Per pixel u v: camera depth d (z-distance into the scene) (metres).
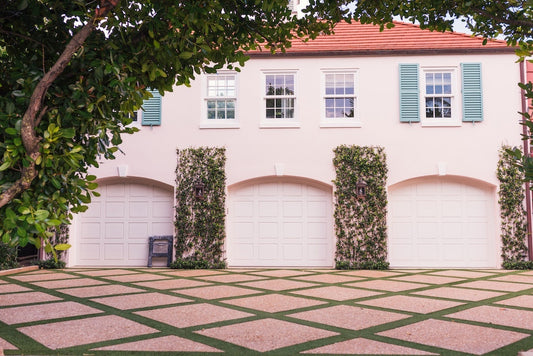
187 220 12.10
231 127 12.34
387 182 12.02
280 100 12.54
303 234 12.34
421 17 4.90
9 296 7.60
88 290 8.27
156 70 3.64
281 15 4.41
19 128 3.00
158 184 12.56
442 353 4.39
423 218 12.27
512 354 4.35
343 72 12.45
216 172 12.21
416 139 12.11
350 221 11.95
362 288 8.55
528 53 4.35
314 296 7.66
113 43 3.48
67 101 3.37
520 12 3.97
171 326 5.50
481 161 11.96
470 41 12.45
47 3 3.72
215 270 11.58
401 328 5.42
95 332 5.19
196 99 12.48
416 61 12.30
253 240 12.40
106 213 12.62
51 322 5.69
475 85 12.12
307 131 12.27
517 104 12.01
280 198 12.46
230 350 4.48
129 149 12.38
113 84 3.37
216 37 4.12
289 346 4.64
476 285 8.96
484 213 12.17
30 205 3.01
